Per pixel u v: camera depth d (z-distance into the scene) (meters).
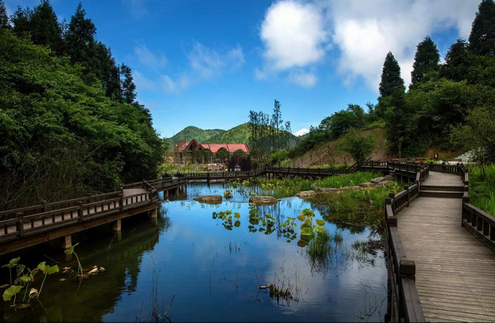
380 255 8.59
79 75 21.80
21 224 7.87
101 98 21.50
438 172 20.39
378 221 12.35
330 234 10.81
